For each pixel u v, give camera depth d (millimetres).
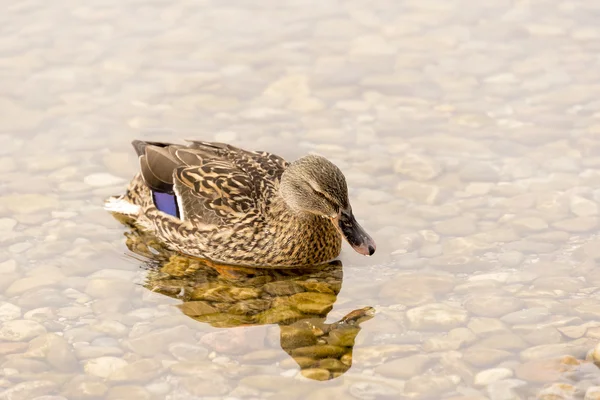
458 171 14844
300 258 13305
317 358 10922
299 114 16516
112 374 10734
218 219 13445
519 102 16609
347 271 12992
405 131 15922
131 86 17297
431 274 12555
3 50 18266
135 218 14445
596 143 15273
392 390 10305
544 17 19281
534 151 15195
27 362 10945
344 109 16609
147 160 14219
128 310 12039
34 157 15453
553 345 10867
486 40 18562
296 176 13070
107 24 19203
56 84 17312
